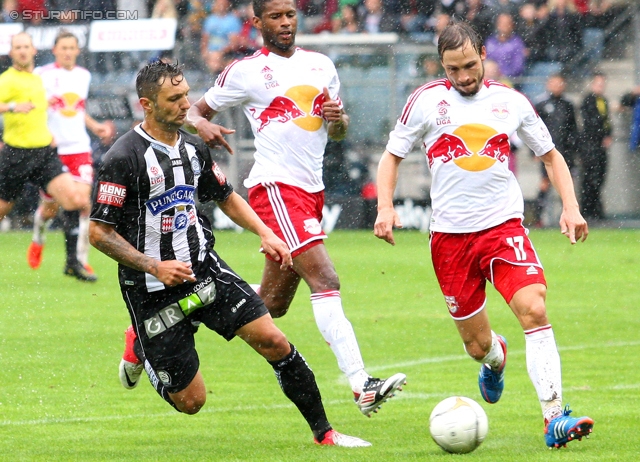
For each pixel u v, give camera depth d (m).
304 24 66.25
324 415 17.83
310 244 20.78
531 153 61.91
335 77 22.58
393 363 26.58
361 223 62.62
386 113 62.62
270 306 22.41
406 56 62.56
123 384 21.05
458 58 18.41
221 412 20.94
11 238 58.53
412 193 63.09
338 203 62.88
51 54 62.56
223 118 60.94
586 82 62.56
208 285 17.44
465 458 16.25
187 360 17.56
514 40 62.31
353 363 19.23
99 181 16.64
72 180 39.50
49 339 29.48
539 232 60.94
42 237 41.91
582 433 16.48
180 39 64.00
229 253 51.12
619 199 62.50
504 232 18.66
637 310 34.97
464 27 18.66
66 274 40.81
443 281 19.61
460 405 16.81
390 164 19.39
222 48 63.47
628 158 62.19
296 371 17.53
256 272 43.09
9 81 37.75
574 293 38.91
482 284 19.39
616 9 62.69
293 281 22.05
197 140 17.52
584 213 62.16
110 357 27.03
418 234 61.16
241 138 61.25
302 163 21.69
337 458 16.41
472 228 18.91
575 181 61.28
